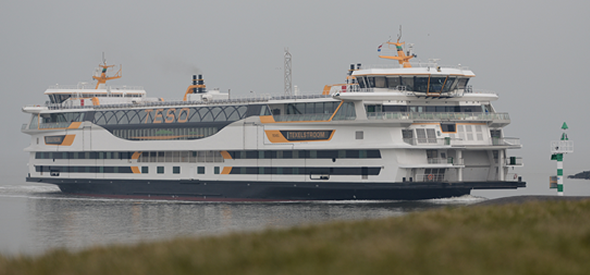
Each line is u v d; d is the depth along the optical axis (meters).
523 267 86.56
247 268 91.38
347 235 111.31
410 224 120.62
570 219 121.62
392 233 111.25
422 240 103.56
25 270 103.25
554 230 108.12
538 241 100.19
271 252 98.25
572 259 91.62
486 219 124.44
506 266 87.38
